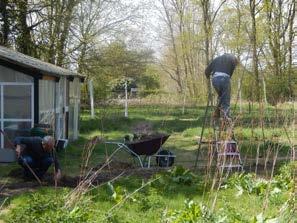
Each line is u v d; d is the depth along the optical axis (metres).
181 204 8.47
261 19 32.38
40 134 12.04
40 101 15.44
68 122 20.30
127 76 40.34
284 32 37.31
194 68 55.19
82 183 8.30
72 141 20.69
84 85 36.81
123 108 40.12
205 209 7.07
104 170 12.68
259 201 8.56
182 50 52.19
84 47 35.41
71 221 6.76
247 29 30.22
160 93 48.22
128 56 38.44
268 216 6.91
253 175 9.88
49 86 16.70
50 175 11.95
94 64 36.22
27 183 10.93
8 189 10.29
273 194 8.65
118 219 7.36
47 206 7.40
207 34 38.41
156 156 13.55
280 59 35.38
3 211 8.28
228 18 33.78
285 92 32.12
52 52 32.91
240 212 7.48
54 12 32.59
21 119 15.09
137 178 11.08
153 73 55.09
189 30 50.09
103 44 36.81
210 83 14.05
